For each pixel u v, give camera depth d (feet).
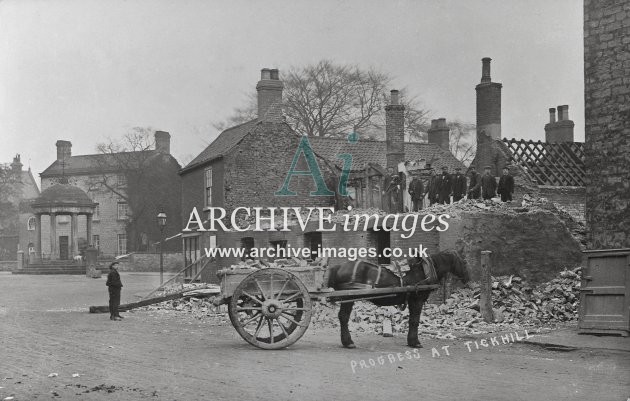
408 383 28.68
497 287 53.52
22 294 95.96
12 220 234.79
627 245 47.42
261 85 89.30
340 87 94.99
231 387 27.63
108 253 161.17
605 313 42.55
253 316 41.22
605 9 49.06
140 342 42.27
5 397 26.08
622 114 47.96
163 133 125.90
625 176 47.75
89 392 26.78
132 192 132.36
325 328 49.06
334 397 25.89
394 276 39.50
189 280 94.27
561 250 57.88
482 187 66.90
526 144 81.15
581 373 31.30
